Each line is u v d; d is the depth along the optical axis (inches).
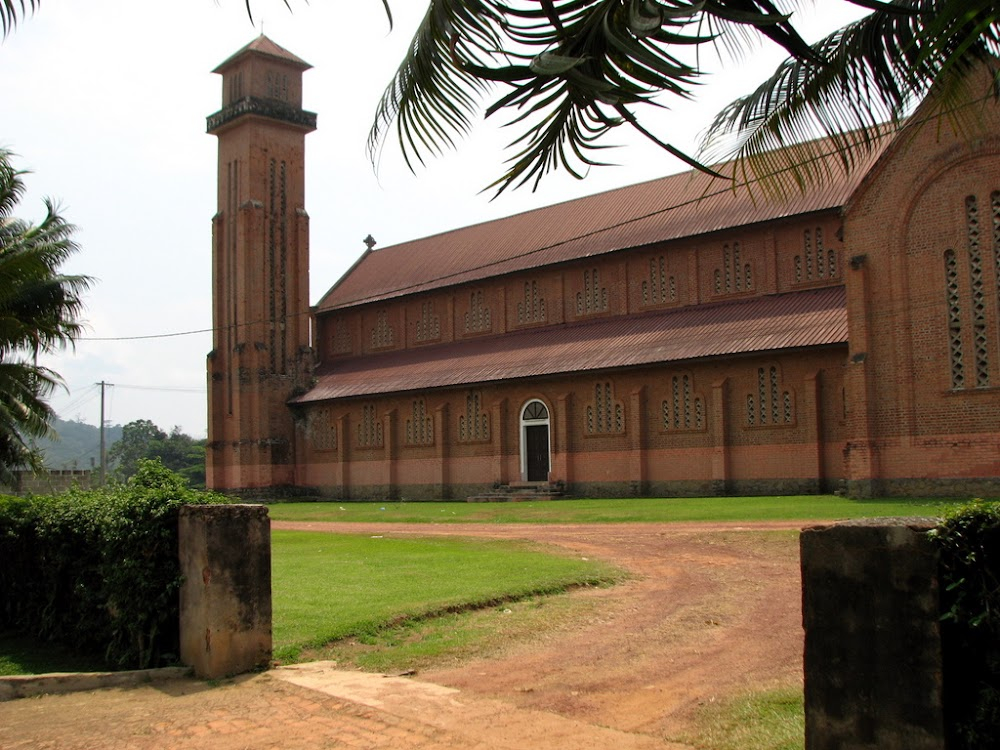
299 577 711.1
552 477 1903.3
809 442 1551.4
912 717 223.6
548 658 469.4
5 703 400.2
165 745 328.5
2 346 1200.8
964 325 1264.8
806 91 346.9
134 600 475.5
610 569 750.5
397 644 510.3
